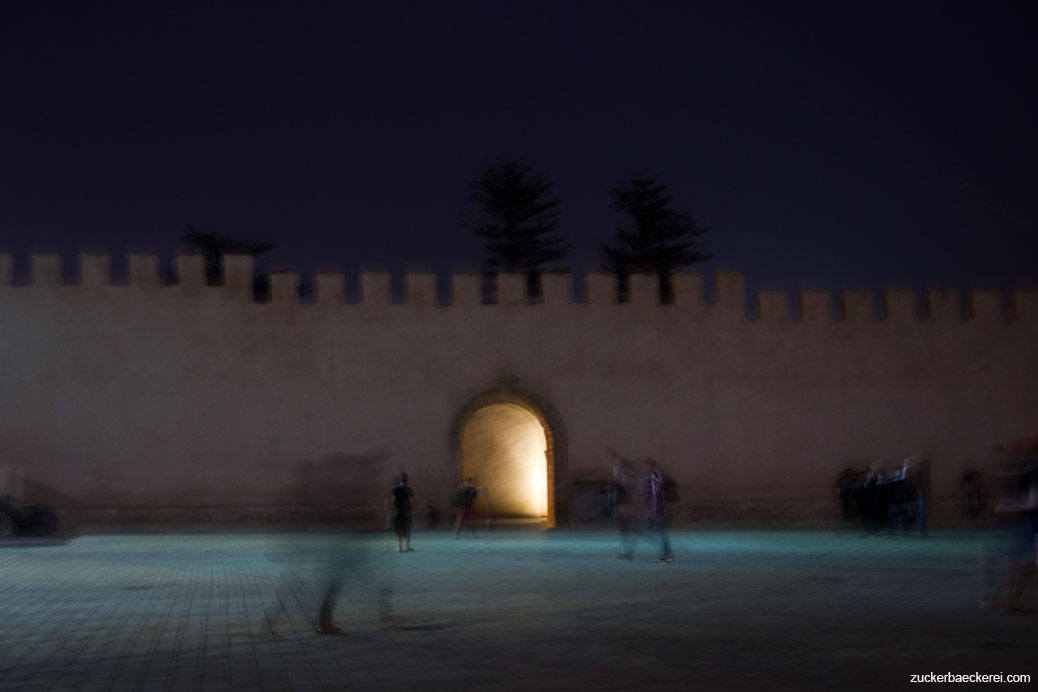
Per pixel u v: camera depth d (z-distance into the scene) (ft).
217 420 99.40
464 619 42.42
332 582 39.65
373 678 31.19
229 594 51.13
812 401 106.01
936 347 108.06
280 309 101.09
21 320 98.17
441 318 102.68
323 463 99.71
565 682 30.19
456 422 101.71
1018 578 43.11
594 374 103.91
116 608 46.32
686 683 29.91
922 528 90.22
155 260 100.27
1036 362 109.09
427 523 100.12
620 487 70.33
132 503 97.71
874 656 33.68
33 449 97.09
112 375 98.73
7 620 42.88
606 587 52.80
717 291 106.01
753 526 103.19
